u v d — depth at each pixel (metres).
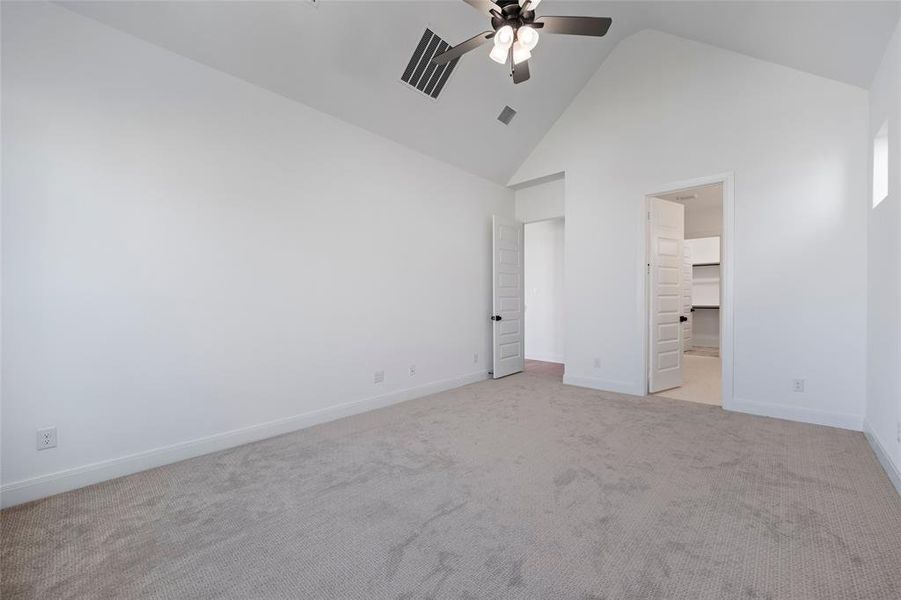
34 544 1.86
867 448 2.83
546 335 7.12
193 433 2.88
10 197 2.22
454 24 3.44
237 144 3.09
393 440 3.15
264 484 2.43
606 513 2.05
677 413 3.75
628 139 4.49
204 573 1.65
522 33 2.42
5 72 2.20
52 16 2.33
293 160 3.43
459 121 4.35
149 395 2.69
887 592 1.47
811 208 3.38
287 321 3.39
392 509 2.13
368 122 3.91
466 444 3.04
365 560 1.72
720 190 6.43
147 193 2.68
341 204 3.78
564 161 5.04
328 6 2.90
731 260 3.78
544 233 7.14
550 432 3.28
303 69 3.21
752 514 2.02
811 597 1.46
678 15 3.72
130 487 2.41
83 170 2.44
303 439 3.20
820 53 3.04
